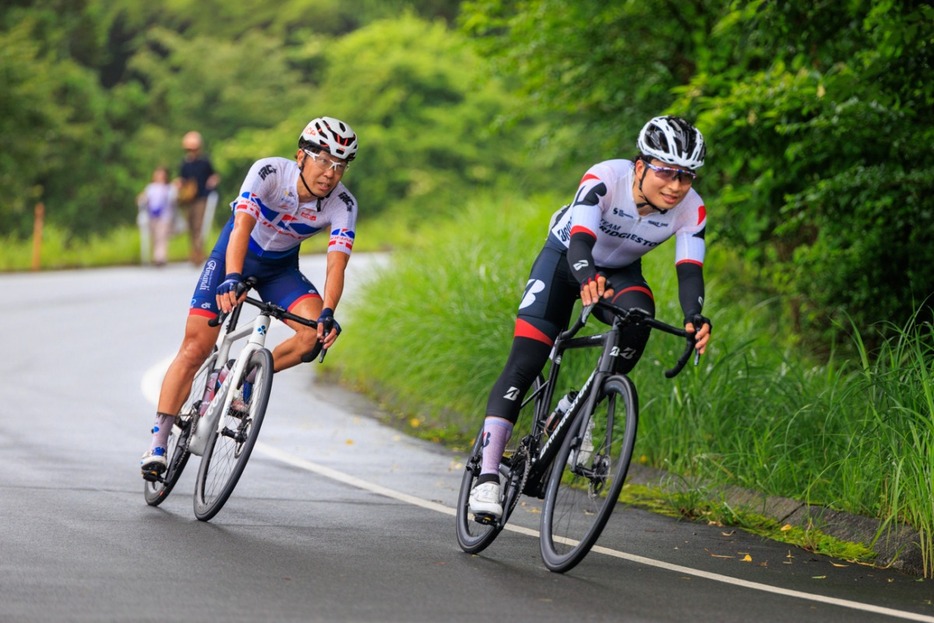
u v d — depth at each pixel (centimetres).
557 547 1590
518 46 3675
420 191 11069
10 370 3328
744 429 2242
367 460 2420
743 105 2420
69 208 9562
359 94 11881
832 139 2402
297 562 1545
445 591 1432
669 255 3325
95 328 4250
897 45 2172
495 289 3120
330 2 14700
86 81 10012
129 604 1301
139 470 2166
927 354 2112
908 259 2545
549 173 8450
